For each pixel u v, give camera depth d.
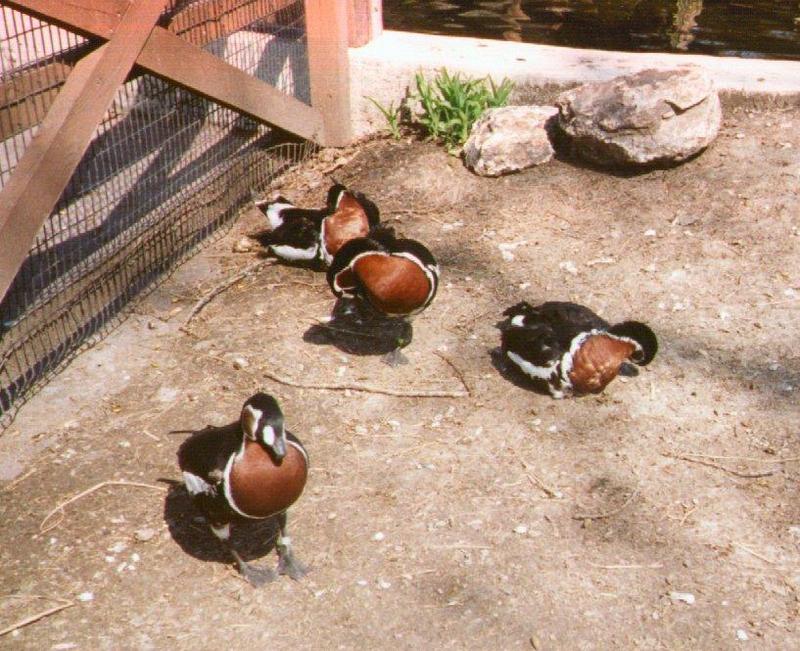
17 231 3.01
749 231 3.59
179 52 3.50
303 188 4.02
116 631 2.58
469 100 4.05
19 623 2.59
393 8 5.23
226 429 2.62
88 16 3.12
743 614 2.58
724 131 3.93
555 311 3.15
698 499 2.83
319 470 2.92
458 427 3.03
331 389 3.16
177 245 3.71
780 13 5.11
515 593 2.63
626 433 3.00
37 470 2.94
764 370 3.16
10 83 3.07
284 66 4.09
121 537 2.77
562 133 3.94
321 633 2.57
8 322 3.34
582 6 5.23
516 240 3.67
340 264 3.12
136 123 3.72
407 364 3.24
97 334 3.35
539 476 2.89
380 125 4.23
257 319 3.42
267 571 2.69
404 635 2.56
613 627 2.57
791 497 2.82
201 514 2.76
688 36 4.84
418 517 2.80
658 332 3.29
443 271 3.56
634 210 3.71
